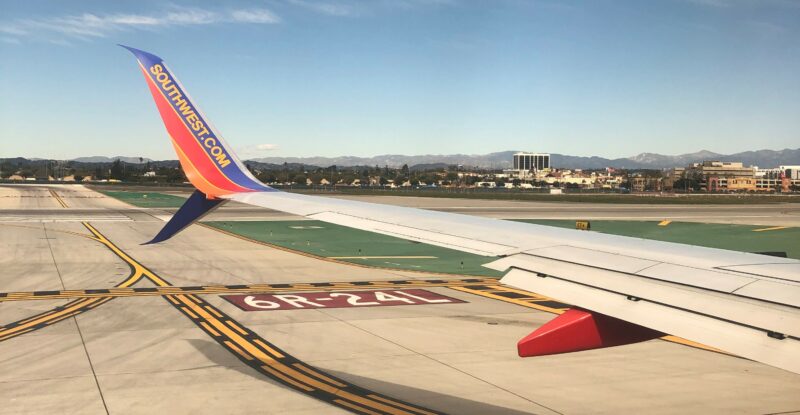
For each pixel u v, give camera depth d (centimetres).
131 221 6178
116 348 1698
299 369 1527
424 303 2419
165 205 9125
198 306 2288
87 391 1350
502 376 1493
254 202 855
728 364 1617
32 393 1335
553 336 580
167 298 2434
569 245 740
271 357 1630
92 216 6800
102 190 15925
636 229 5978
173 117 860
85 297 2434
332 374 1490
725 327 475
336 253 4022
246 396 1323
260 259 3653
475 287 2814
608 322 589
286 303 2373
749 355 434
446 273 3244
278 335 1866
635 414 1248
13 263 3338
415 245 4506
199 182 868
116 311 2184
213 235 4991
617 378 1488
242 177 941
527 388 1405
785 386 1438
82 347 1708
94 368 1517
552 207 9825
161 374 1473
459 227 845
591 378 1487
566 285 605
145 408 1249
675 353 1717
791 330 450
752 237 5312
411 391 1370
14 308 2222
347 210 922
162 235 821
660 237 5297
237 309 2247
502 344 1795
